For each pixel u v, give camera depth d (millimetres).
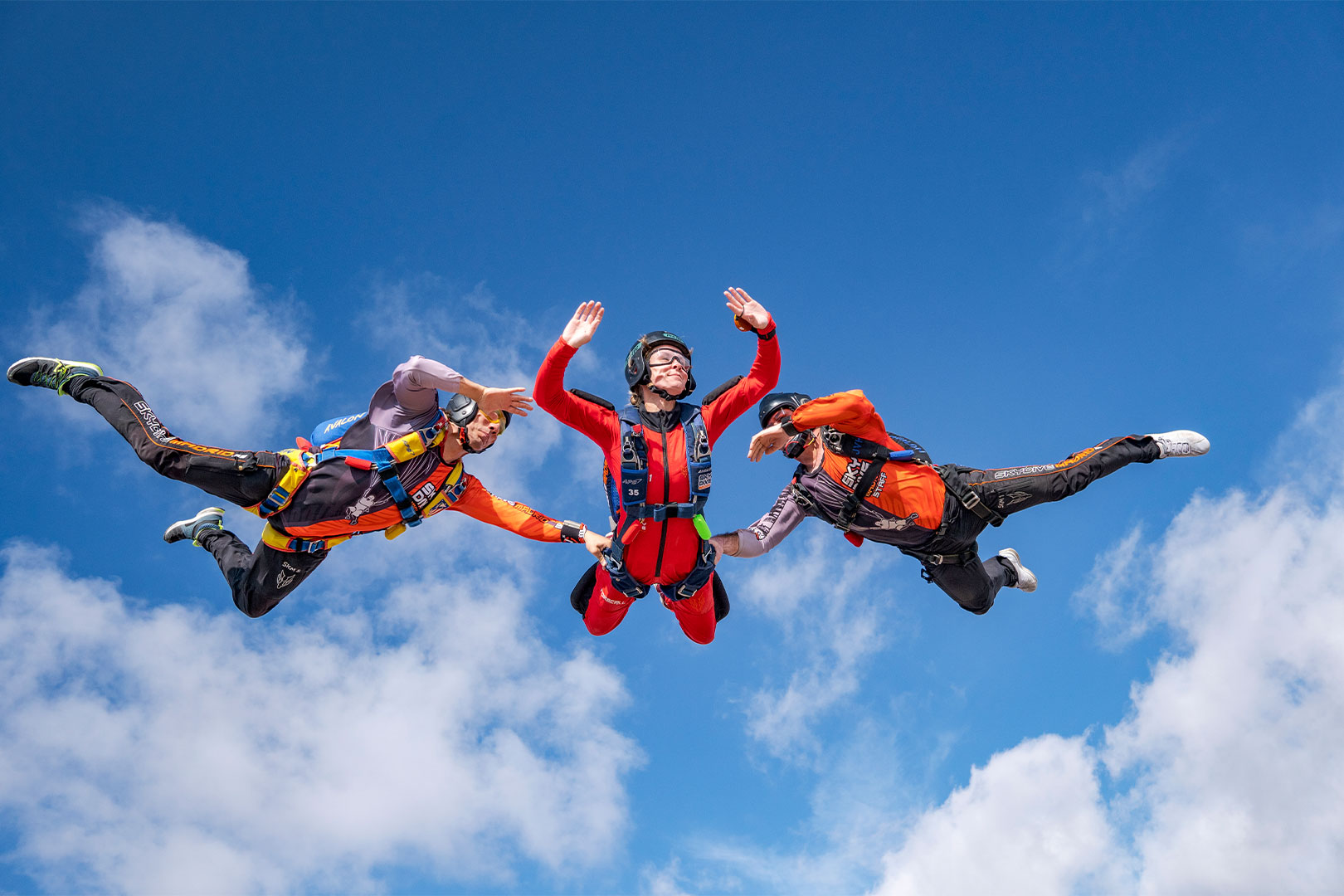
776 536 6188
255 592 6004
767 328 5309
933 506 5684
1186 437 5906
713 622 6199
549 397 5105
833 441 5645
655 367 5199
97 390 5781
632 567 5469
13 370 5816
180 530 6660
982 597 6398
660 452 5191
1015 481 5742
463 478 5715
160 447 5406
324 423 5680
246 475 5355
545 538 5750
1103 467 5820
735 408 5520
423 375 5195
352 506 5406
